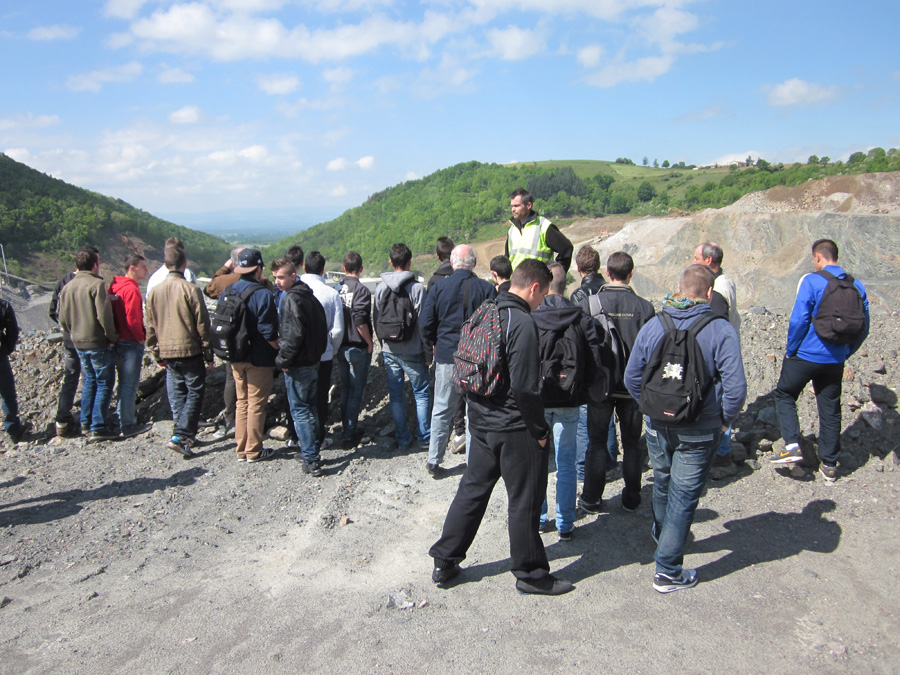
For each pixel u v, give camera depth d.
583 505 4.12
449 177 167.50
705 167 152.75
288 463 5.27
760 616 2.87
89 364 5.76
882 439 4.55
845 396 5.12
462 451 5.40
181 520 4.20
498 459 3.10
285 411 6.36
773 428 4.77
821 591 3.05
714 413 2.96
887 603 2.92
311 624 2.92
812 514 3.82
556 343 3.33
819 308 3.94
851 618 2.82
